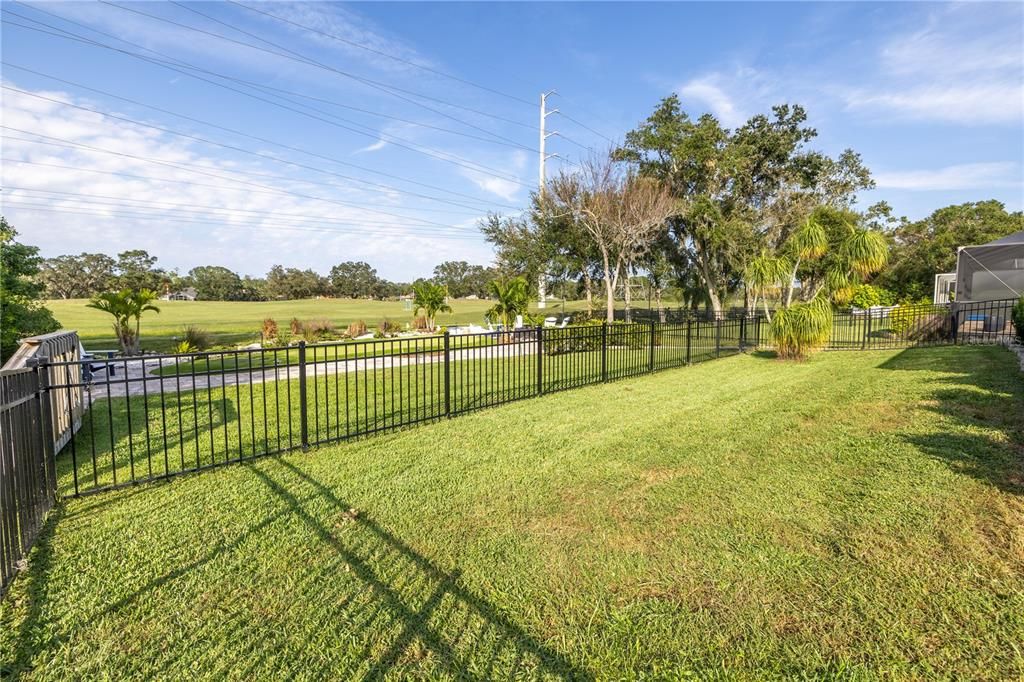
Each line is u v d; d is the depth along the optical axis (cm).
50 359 452
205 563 279
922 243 3491
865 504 331
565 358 1154
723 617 227
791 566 264
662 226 2461
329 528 320
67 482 404
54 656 208
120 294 1496
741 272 2398
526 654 208
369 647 213
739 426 549
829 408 609
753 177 2700
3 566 248
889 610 226
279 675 197
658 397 730
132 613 236
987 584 240
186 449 502
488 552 289
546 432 544
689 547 288
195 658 207
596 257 2648
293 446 495
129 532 316
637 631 219
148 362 1288
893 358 1030
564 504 354
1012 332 1154
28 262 1117
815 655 201
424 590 253
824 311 1073
